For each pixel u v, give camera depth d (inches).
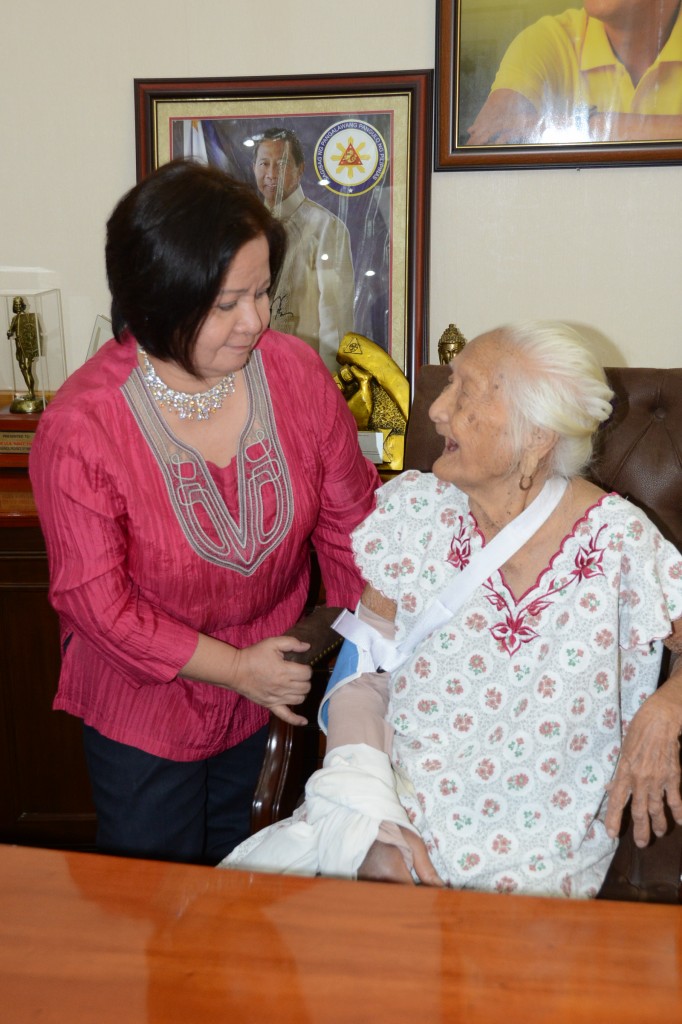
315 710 64.1
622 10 82.4
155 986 29.9
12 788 82.3
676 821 48.8
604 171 86.7
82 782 82.4
